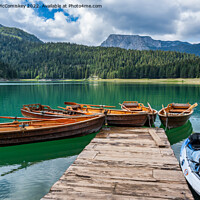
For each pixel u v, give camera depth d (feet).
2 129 32.73
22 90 168.25
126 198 15.46
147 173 19.36
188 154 22.99
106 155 23.90
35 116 48.78
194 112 64.08
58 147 33.76
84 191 16.39
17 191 19.83
